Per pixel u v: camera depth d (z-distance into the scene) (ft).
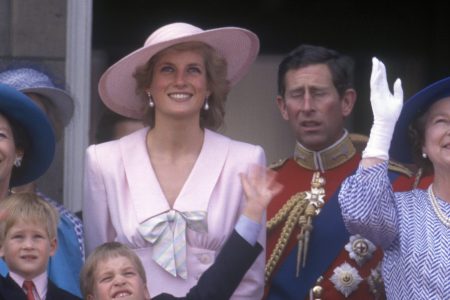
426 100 64.18
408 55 105.29
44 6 84.99
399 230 62.23
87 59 86.12
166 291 64.64
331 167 72.79
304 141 72.79
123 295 61.52
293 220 71.26
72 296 63.16
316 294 70.13
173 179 66.59
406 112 64.69
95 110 91.86
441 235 61.62
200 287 62.03
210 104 68.44
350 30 104.83
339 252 70.33
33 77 72.08
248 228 62.69
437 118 63.72
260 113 101.55
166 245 64.80
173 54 66.69
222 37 67.97
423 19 105.19
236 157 66.85
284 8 104.01
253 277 65.87
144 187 65.98
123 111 70.38
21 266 61.57
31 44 84.84
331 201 71.51
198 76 66.90
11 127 66.18
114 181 66.39
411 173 71.72
